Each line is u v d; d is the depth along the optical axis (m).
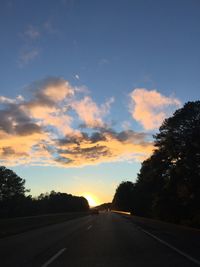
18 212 131.38
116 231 33.44
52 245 21.84
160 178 60.06
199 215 53.00
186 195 52.47
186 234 29.62
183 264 14.41
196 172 51.19
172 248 19.70
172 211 60.69
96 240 24.69
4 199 129.12
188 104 53.41
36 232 33.44
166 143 54.72
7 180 130.25
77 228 38.53
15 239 26.41
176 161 55.16
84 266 14.27
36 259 16.20
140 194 100.50
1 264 14.89
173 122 54.00
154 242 23.08
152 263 14.72
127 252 18.17
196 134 51.38
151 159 60.09
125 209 162.12
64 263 15.03
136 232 32.06
